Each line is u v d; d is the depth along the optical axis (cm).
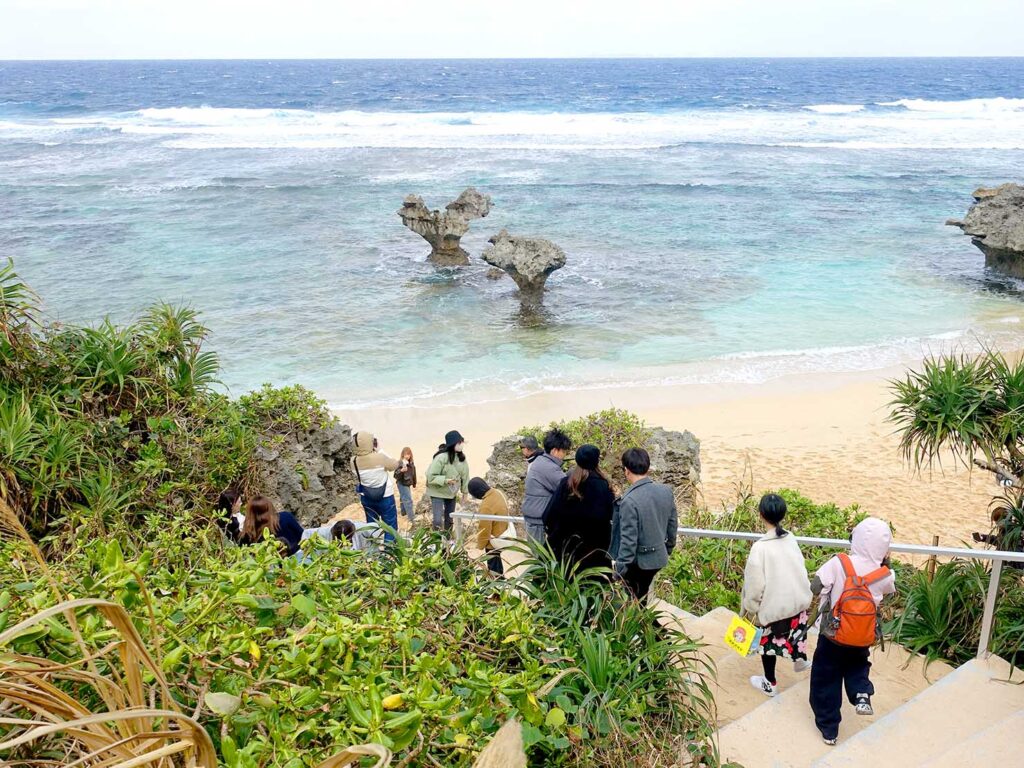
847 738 479
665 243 3362
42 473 646
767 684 541
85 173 4959
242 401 1071
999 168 4928
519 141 6131
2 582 336
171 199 4225
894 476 1537
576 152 5644
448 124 7188
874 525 482
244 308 2559
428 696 268
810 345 2259
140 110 9012
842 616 466
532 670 322
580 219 3781
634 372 2083
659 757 387
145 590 235
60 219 3775
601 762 372
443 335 2344
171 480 766
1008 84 13438
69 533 623
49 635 260
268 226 3666
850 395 1939
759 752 471
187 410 851
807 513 927
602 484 569
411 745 290
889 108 8906
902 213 3866
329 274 2938
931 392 680
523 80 15075
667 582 775
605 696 395
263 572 315
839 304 2600
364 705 262
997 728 451
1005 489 678
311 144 6062
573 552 573
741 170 4966
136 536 665
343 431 1152
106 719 170
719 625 637
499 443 1163
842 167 5056
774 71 18900
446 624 377
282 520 726
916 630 589
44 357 776
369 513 1037
